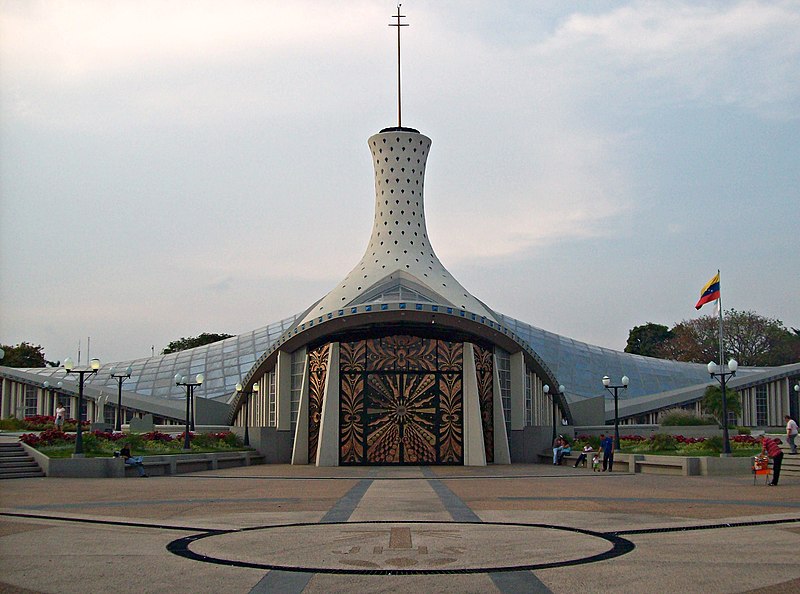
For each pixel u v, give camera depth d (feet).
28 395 249.96
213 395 256.11
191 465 144.05
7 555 52.54
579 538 58.70
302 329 173.37
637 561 49.90
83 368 128.26
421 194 199.62
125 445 130.72
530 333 275.39
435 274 190.49
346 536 59.93
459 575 46.44
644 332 433.07
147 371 272.92
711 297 176.45
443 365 168.86
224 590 43.19
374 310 164.96
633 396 262.06
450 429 167.02
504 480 117.08
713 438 143.13
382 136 197.47
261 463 176.35
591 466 148.77
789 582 44.11
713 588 42.83
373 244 195.62
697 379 272.31
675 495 89.81
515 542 57.06
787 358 366.02
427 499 87.20
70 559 51.19
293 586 44.01
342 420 167.43
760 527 63.72
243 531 62.54
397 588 43.42
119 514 73.15
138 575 46.70
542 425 195.72
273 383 193.36
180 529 63.62
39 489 99.76
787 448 131.75
